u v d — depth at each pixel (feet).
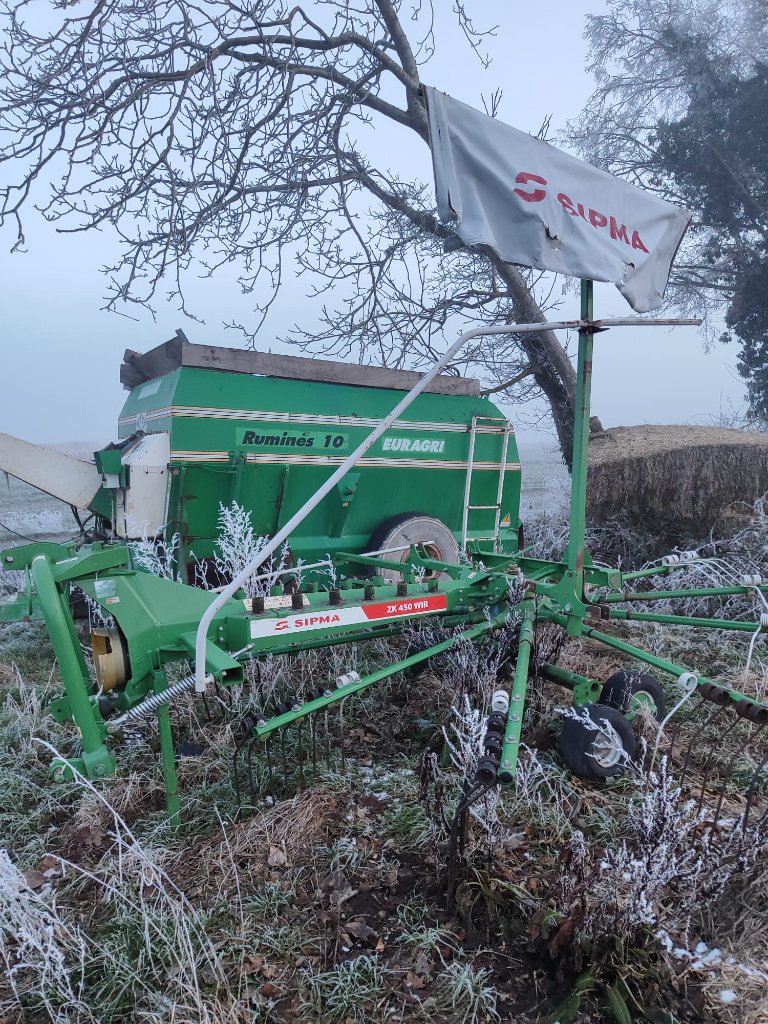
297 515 10.01
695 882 8.95
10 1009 8.39
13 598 14.14
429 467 24.12
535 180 11.47
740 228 52.24
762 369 54.29
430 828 10.69
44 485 19.29
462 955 8.81
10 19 22.76
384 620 13.62
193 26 24.63
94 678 16.93
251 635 11.54
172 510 18.95
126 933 9.27
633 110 53.16
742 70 51.96
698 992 8.26
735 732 14.73
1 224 23.82
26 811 12.76
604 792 12.32
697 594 15.92
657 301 14.79
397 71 28.19
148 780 13.17
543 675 14.66
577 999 7.99
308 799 11.92
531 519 35.65
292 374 21.02
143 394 21.83
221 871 10.48
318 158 29.48
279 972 8.71
